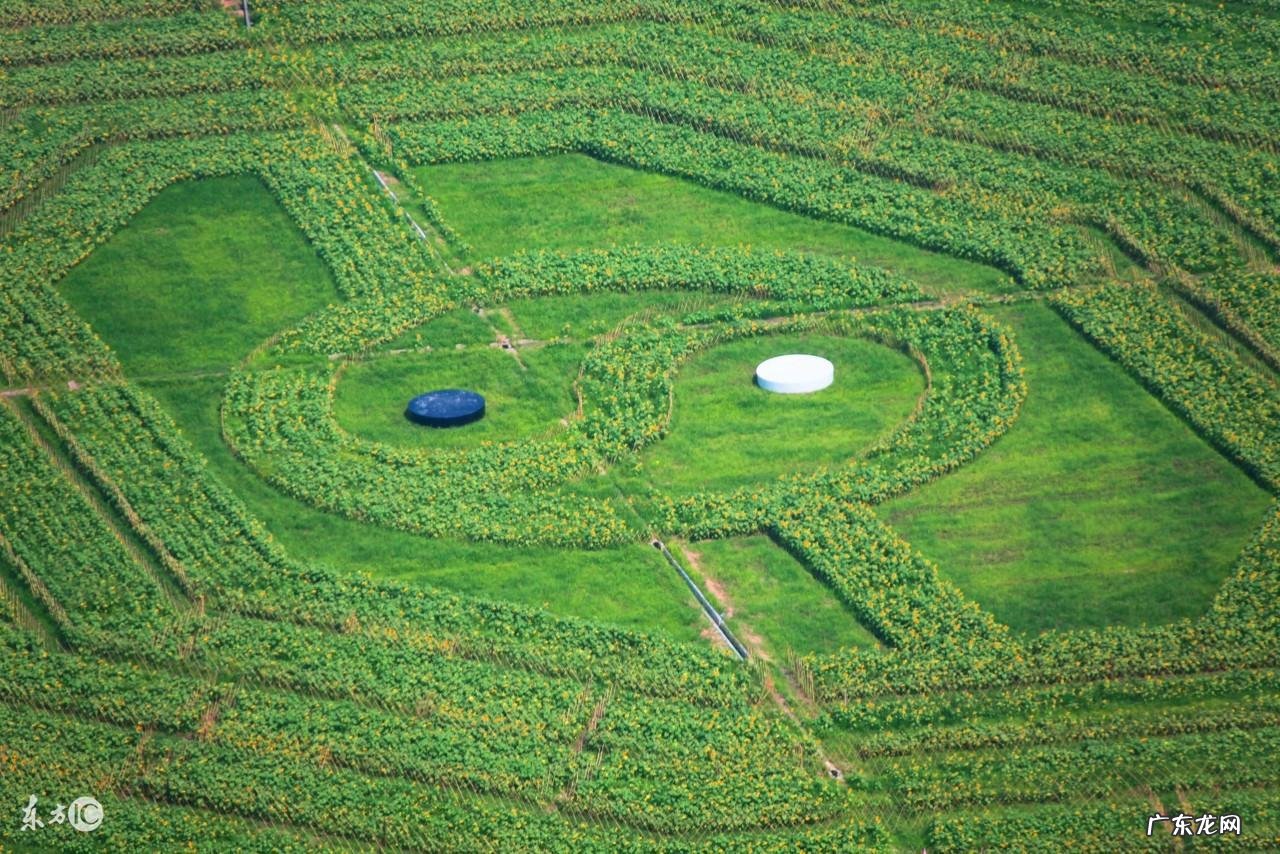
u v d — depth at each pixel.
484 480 144.62
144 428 150.50
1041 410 152.12
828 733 120.75
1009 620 129.75
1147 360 156.38
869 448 147.75
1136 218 174.88
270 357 160.12
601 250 174.00
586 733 121.19
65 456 147.38
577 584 134.62
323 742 119.94
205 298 168.00
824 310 165.75
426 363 159.88
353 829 114.12
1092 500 141.88
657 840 113.50
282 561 135.88
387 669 125.62
